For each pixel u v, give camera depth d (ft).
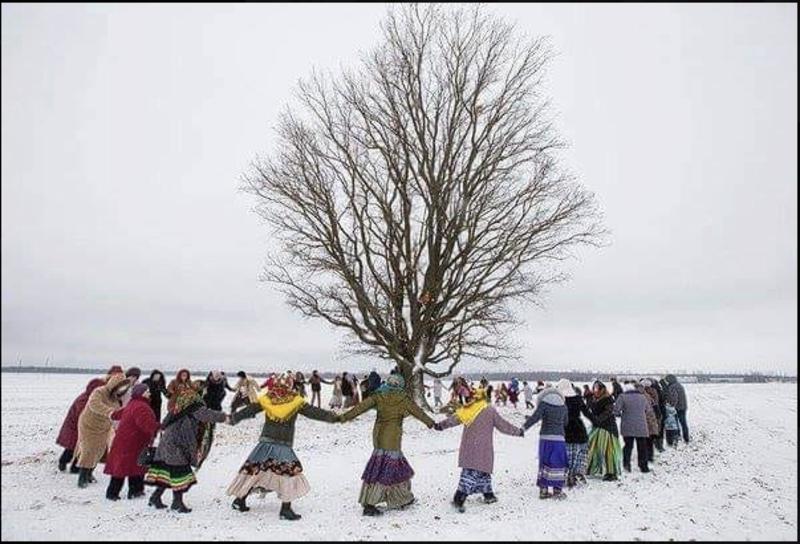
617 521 27.04
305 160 76.38
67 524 25.64
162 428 29.04
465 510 29.60
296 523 26.61
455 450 52.75
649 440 44.42
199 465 31.24
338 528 25.64
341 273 75.31
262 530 24.99
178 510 28.40
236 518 27.32
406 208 75.72
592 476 39.45
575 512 28.94
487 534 24.49
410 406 30.07
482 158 76.95
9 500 30.50
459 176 75.77
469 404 31.32
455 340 76.54
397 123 76.54
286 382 28.99
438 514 28.73
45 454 45.85
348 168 77.51
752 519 28.02
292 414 28.40
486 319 75.87
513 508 30.01
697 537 24.44
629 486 35.68
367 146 77.71
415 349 75.61
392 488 28.76
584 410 36.99
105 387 35.06
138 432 31.32
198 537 23.44
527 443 57.36
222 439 57.26
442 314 77.36
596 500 31.83
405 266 76.38
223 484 36.35
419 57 78.38
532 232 75.36
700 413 92.89
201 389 30.73
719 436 61.72
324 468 42.47
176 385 29.50
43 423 68.85
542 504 30.94
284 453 28.17
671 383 56.03
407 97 77.46
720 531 25.54
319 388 85.51
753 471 41.52
